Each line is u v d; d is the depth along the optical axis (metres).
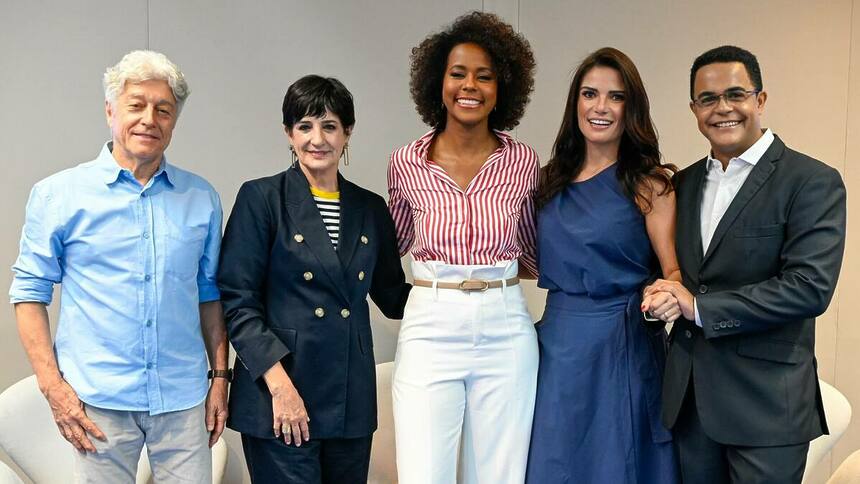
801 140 2.99
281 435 2.06
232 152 2.88
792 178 1.94
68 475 2.43
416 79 2.45
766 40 2.98
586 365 2.21
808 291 1.87
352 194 2.20
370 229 2.20
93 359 1.88
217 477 2.55
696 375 2.06
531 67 2.44
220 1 2.83
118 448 1.91
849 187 2.98
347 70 2.97
